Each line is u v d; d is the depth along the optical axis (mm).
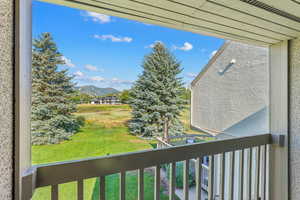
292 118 1744
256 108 3123
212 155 1468
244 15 1288
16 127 677
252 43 1896
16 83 675
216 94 4422
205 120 4910
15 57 670
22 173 734
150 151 1210
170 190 1293
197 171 1403
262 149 1970
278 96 1851
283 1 1095
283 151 1793
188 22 1419
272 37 1717
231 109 3840
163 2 1121
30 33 882
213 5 1151
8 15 619
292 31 1570
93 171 1037
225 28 1523
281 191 1804
